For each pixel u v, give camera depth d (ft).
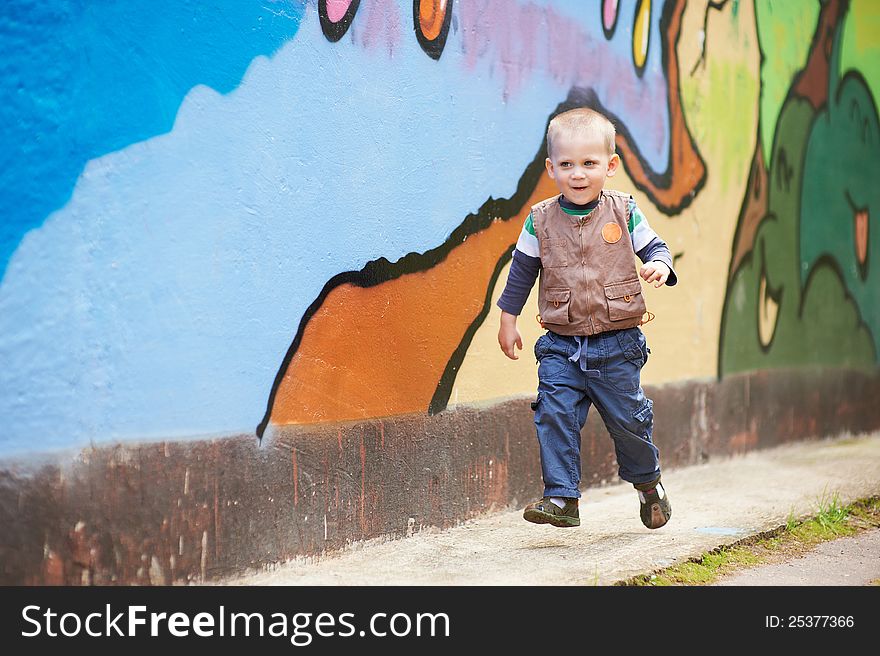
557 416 10.74
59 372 8.34
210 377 9.43
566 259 10.75
